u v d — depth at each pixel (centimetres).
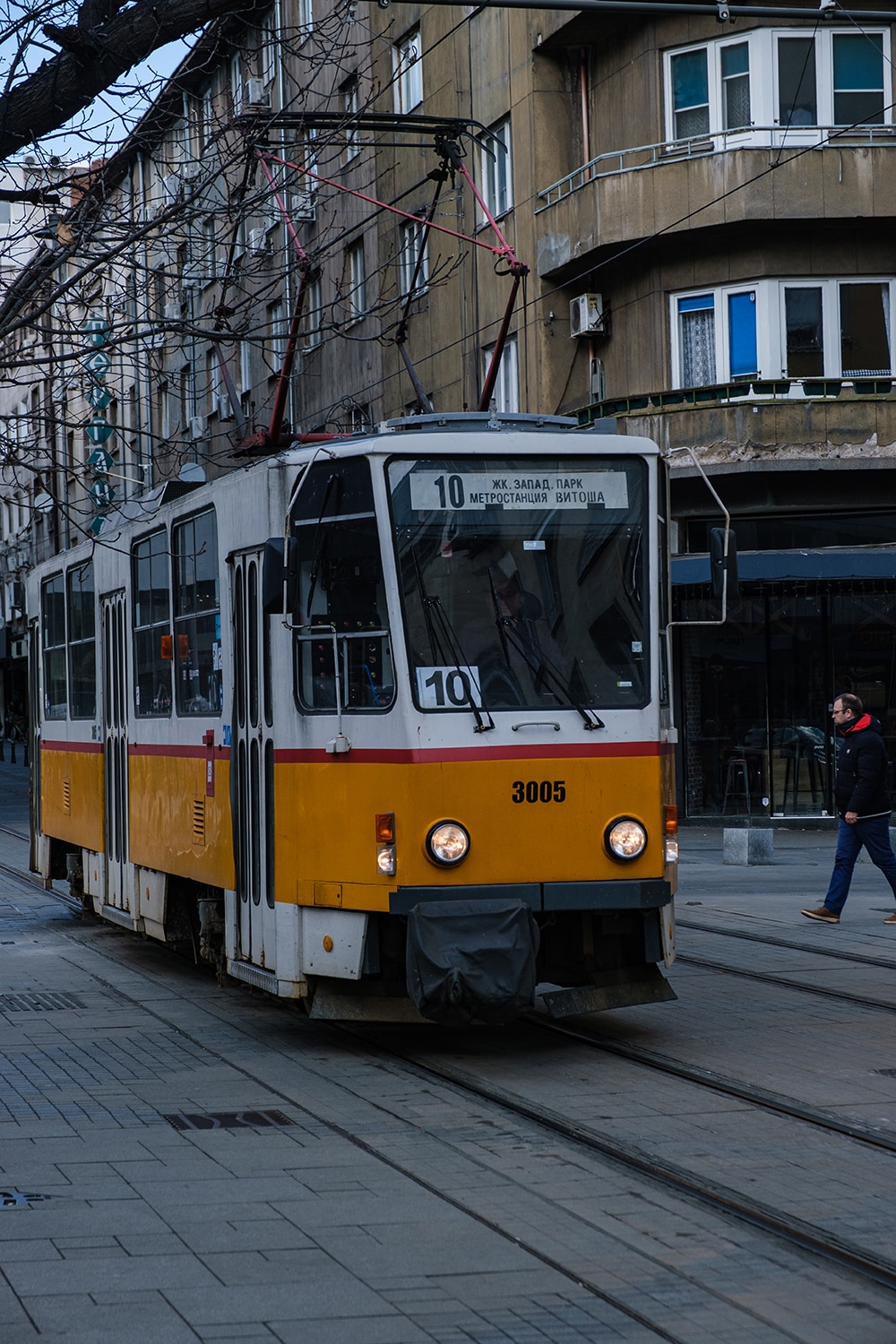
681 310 2472
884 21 2414
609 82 2570
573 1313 495
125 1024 1034
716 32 2425
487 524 906
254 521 980
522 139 2666
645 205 2402
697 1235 575
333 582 915
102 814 1410
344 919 893
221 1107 793
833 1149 699
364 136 3148
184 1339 470
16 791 4094
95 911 1539
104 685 1410
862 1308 499
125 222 984
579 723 897
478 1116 769
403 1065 898
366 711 889
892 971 1175
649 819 906
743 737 2561
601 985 923
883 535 2461
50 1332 475
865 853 2012
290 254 1277
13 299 971
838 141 2373
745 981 1143
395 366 3139
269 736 953
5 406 4734
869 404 2345
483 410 1105
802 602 2539
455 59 2884
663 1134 725
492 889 873
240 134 1090
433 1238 571
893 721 2508
